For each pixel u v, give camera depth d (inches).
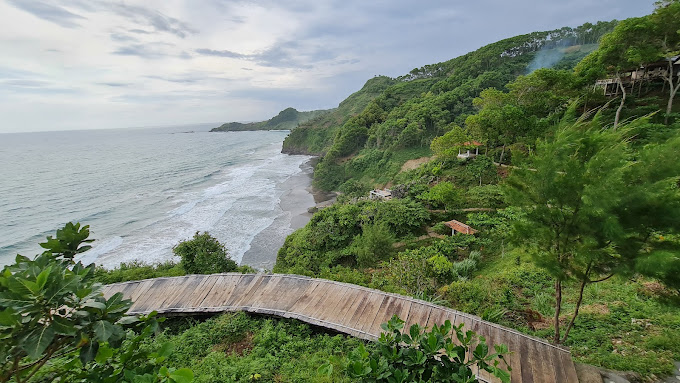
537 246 217.9
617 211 174.7
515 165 236.1
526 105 1029.2
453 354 94.6
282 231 1103.0
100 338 73.3
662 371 209.0
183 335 262.7
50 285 71.2
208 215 1245.7
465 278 417.4
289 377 205.0
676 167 161.6
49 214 1184.2
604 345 249.0
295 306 295.7
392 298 292.8
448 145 1125.1
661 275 163.6
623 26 773.3
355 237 764.0
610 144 191.6
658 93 905.5
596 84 1045.2
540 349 226.2
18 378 74.9
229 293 324.2
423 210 808.9
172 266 525.0
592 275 201.0
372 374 93.8
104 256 868.6
